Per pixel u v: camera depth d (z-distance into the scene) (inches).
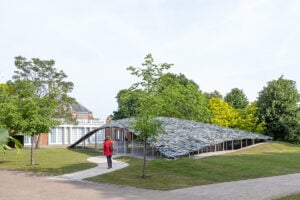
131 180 700.7
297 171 831.7
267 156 1167.6
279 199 481.1
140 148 1445.6
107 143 925.8
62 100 2014.0
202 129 1663.4
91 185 651.5
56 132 2659.9
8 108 992.2
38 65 1974.7
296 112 2084.2
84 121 2792.8
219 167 842.2
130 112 3208.7
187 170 800.9
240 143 1704.0
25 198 518.6
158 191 581.3
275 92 2114.9
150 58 792.3
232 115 2236.7
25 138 2444.6
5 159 1198.3
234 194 538.6
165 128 1556.3
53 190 590.9
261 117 2135.8
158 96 782.5
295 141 2071.9
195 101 2196.1
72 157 1304.1
